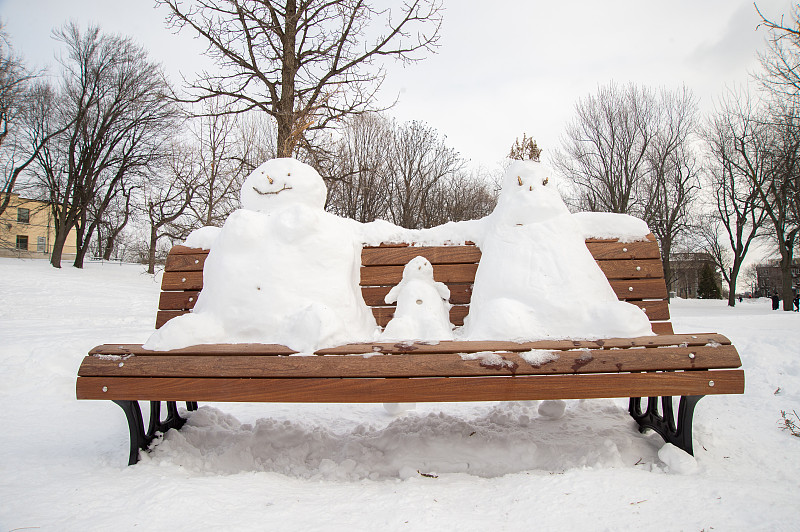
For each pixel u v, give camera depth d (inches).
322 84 335.6
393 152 906.1
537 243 112.5
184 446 106.3
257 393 87.8
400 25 330.3
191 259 132.5
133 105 1131.3
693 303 1222.9
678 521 68.0
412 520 70.0
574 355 86.0
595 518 69.6
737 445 102.2
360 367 86.2
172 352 92.0
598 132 1075.3
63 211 1105.4
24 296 659.4
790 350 180.7
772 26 402.6
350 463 96.4
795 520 67.2
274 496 79.9
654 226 1124.5
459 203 1098.7
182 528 67.6
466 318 118.4
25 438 116.0
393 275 130.1
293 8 334.0
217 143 784.9
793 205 815.7
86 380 90.9
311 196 125.3
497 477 89.5
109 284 886.4
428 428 111.9
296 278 109.7
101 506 75.0
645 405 133.6
